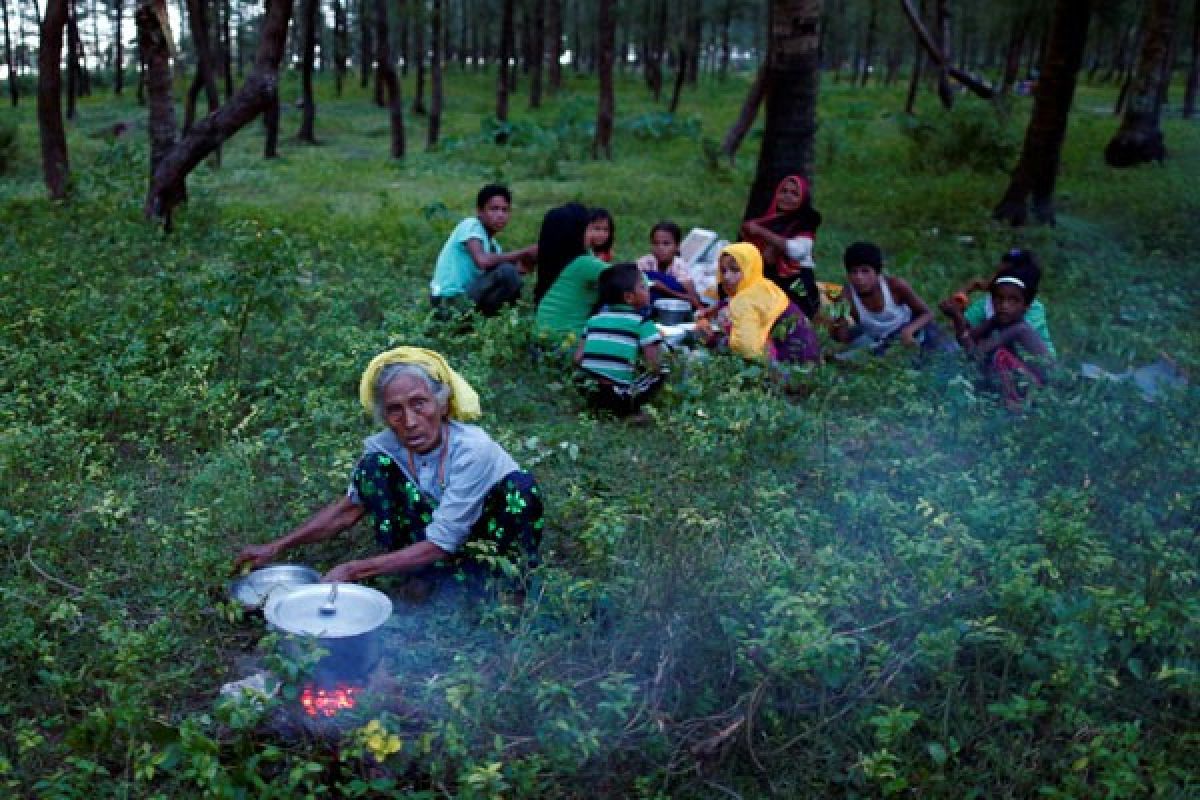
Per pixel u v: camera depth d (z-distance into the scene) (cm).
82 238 1041
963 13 3612
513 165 2158
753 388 625
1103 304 923
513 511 394
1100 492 488
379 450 402
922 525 437
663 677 341
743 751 323
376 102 3606
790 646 318
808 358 691
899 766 317
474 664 347
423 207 1369
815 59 1034
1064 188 1678
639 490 505
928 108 2228
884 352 697
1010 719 320
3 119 1952
